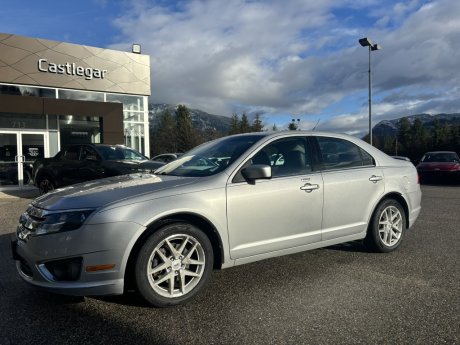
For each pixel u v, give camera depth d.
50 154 18.17
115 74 20.25
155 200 3.76
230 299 3.99
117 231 3.52
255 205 4.27
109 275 3.51
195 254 3.98
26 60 17.81
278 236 4.47
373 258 5.34
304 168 4.80
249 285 4.37
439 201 11.29
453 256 5.43
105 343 3.14
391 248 5.58
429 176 18.00
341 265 5.05
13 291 4.24
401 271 4.80
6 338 3.22
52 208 3.64
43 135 18.00
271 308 3.76
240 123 84.12
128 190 3.87
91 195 3.77
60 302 3.94
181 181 4.10
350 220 5.10
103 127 18.61
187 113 82.31
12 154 17.30
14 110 16.53
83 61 19.28
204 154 4.86
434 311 3.67
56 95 18.69
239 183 4.24
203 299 4.00
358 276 4.62
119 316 3.62
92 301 3.96
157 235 3.67
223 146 4.87
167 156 18.59
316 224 4.77
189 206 3.86
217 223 4.03
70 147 12.11
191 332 3.31
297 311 3.69
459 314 3.60
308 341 3.14
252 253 4.30
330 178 4.91
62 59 18.70
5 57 17.34
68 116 18.53
